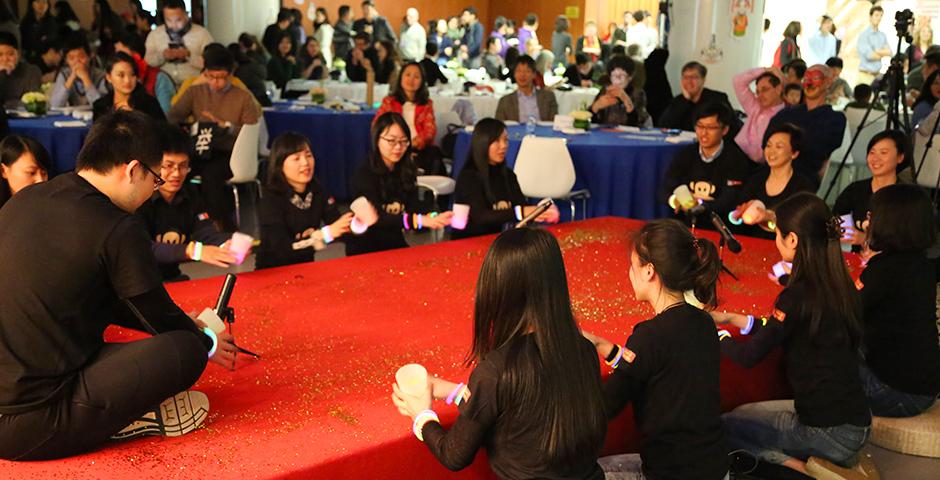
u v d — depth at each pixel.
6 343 1.64
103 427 1.72
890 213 2.74
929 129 5.16
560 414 1.65
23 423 1.67
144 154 1.79
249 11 10.14
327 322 2.62
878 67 10.83
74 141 5.29
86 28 12.10
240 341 2.45
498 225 4.14
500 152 4.05
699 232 4.06
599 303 2.90
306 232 3.52
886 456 2.90
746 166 4.78
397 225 3.80
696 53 8.10
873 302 2.80
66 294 1.67
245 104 5.93
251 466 1.76
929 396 2.86
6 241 1.67
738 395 2.80
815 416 2.46
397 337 2.51
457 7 17.44
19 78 6.60
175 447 1.83
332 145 6.70
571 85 10.45
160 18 10.74
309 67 9.92
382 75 9.45
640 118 6.86
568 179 5.19
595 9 16.48
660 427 1.97
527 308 1.66
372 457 1.86
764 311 2.89
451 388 2.00
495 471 1.74
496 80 10.36
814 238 2.40
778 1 11.89
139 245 1.74
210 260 2.90
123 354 1.74
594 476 1.77
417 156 6.26
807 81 5.47
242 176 5.76
